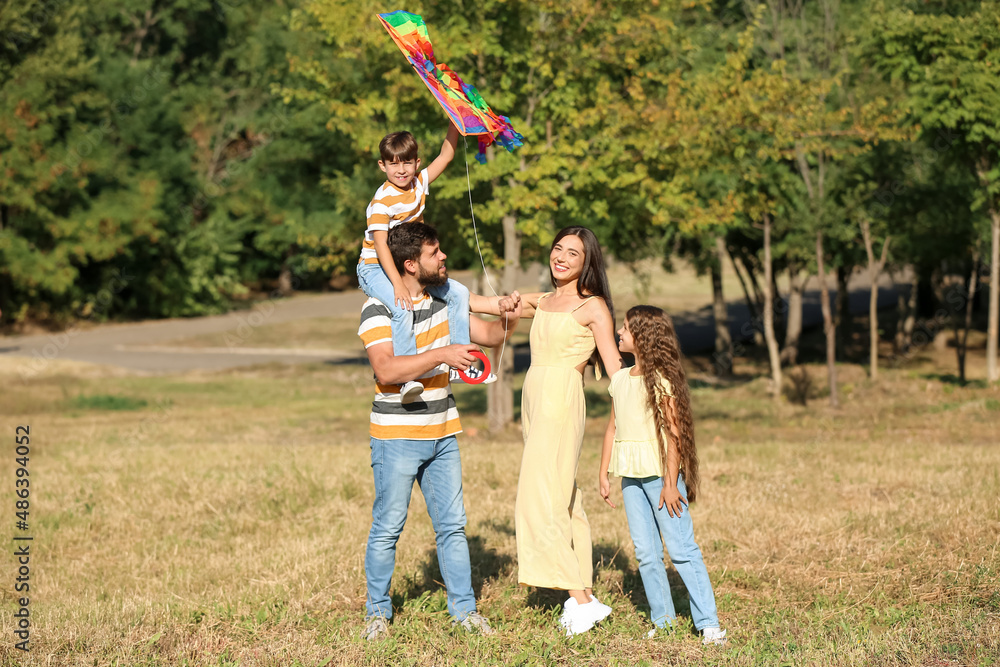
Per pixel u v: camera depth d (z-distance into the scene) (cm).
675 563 425
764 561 550
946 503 679
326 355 3081
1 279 3678
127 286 4103
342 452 1066
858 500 723
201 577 547
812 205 1791
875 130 1375
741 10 1927
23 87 3469
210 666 394
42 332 3709
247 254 4759
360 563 564
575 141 1325
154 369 2734
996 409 1468
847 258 2244
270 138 3459
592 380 2530
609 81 1368
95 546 641
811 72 1675
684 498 424
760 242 2406
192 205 4247
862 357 2864
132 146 4031
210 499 779
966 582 488
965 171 1742
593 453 1090
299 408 1881
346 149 2050
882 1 1484
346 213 1902
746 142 1402
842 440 1241
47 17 3650
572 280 441
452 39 1266
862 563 534
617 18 1329
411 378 413
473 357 406
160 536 675
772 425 1529
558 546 425
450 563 445
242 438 1365
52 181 3469
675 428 418
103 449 1143
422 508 732
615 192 1369
